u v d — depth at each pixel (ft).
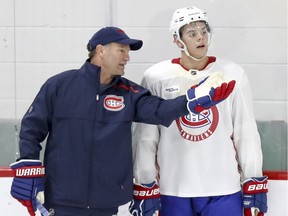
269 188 36.40
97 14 37.47
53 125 30.40
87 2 37.40
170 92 32.40
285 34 37.17
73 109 30.01
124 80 31.60
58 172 29.99
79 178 29.81
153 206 32.14
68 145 29.94
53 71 37.99
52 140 30.35
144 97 30.96
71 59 37.86
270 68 37.47
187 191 31.76
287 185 36.22
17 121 38.22
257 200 32.19
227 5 37.19
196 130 31.78
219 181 31.73
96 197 29.96
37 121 30.22
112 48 30.17
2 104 38.17
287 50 37.27
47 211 30.30
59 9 37.47
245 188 32.32
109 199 30.17
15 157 38.09
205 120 31.76
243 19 37.24
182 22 31.14
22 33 37.65
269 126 37.73
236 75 32.35
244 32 37.32
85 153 29.81
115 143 30.14
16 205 37.37
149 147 32.65
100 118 30.07
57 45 37.76
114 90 30.81
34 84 38.06
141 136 32.68
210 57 32.94
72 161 29.89
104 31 30.37
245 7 37.14
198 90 28.94
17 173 30.07
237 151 32.81
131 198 31.17
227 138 32.14
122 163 30.37
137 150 32.83
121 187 30.50
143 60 37.81
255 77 37.63
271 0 36.99
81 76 30.42
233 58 37.60
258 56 37.45
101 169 29.91
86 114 29.94
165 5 37.32
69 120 29.96
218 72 29.63
